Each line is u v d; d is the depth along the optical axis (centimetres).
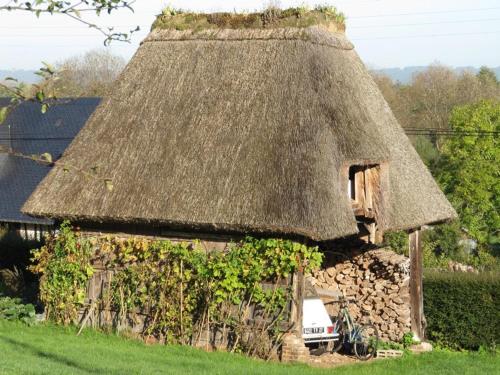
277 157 1644
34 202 1803
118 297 1788
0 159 3484
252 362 1581
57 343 1622
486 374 1694
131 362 1449
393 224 1780
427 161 4700
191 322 1719
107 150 1816
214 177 1670
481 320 2025
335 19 1962
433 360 1838
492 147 4356
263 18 1897
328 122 1683
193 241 1719
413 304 1984
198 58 1909
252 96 1778
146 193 1708
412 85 6775
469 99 6150
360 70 1988
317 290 2002
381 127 1919
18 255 2792
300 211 1553
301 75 1767
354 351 1794
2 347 1529
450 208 2038
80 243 1817
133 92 1912
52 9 677
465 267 3191
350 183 1797
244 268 1647
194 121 1791
